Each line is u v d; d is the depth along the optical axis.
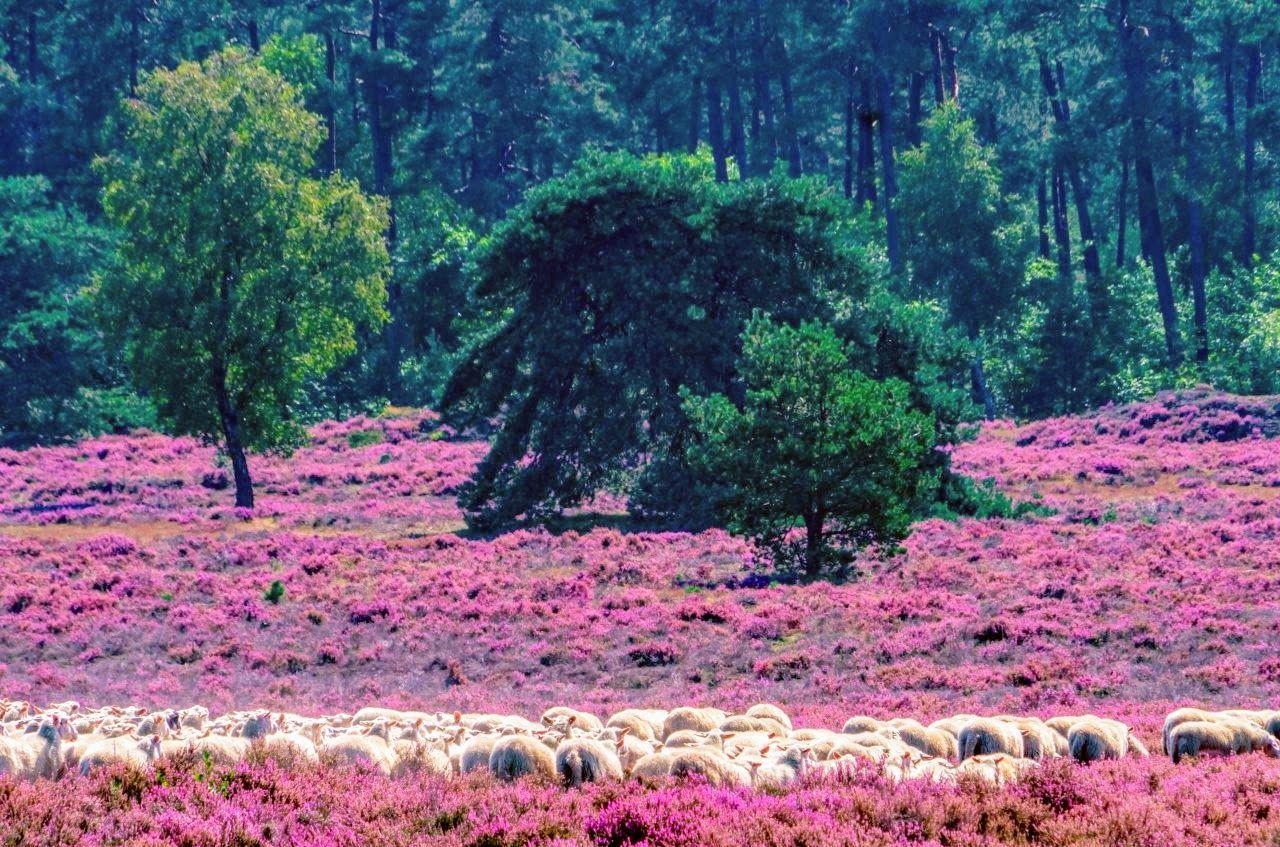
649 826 11.54
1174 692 25.44
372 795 13.15
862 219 73.94
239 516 54.38
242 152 57.34
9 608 37.09
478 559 43.28
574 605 35.94
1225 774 13.55
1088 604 32.62
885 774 13.48
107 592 38.81
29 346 76.56
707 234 51.62
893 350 50.97
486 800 12.80
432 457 68.88
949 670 27.72
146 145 57.19
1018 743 15.55
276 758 14.49
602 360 52.78
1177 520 45.03
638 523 51.12
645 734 16.92
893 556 38.94
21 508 57.53
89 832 11.70
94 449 71.75
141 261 56.84
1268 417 61.62
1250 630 29.58
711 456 37.25
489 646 31.98
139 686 29.17
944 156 85.00
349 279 58.09
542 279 54.69
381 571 41.75
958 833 11.51
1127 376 75.44
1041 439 65.56
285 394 56.53
